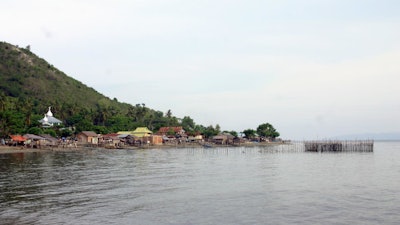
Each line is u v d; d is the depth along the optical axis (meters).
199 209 35.97
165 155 123.19
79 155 114.56
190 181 55.19
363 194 43.69
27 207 36.41
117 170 70.06
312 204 38.09
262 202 39.22
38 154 114.81
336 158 108.00
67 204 37.97
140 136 189.00
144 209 35.94
